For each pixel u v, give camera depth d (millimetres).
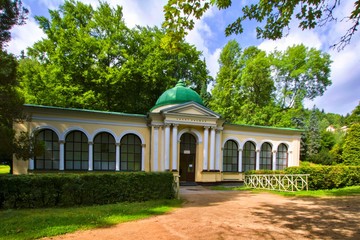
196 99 22219
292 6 5684
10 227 6555
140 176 11625
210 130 21297
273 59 37812
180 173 21203
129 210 9148
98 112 18875
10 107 10398
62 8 27938
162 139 19984
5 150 10562
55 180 9906
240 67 38469
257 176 18719
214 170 21141
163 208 9906
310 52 35312
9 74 10180
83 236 6254
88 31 26891
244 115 34500
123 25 27922
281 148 26047
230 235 6449
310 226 7410
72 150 18594
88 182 10438
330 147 43344
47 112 17578
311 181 16266
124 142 20203
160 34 30266
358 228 7215
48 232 6281
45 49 26594
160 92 29750
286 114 34875
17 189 9328
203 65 36062
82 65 25000
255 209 10039
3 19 9812
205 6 5535
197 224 7559
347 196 13781
